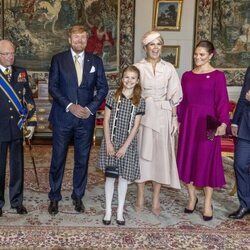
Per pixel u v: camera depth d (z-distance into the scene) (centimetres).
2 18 703
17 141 352
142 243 316
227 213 386
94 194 432
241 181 368
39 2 707
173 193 443
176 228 346
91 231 335
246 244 320
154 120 353
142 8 711
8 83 334
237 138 364
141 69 352
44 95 684
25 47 716
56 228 339
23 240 315
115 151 336
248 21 707
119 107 338
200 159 353
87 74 348
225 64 719
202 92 351
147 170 362
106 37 714
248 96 342
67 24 716
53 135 359
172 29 711
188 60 720
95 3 706
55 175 367
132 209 389
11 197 365
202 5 702
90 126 359
